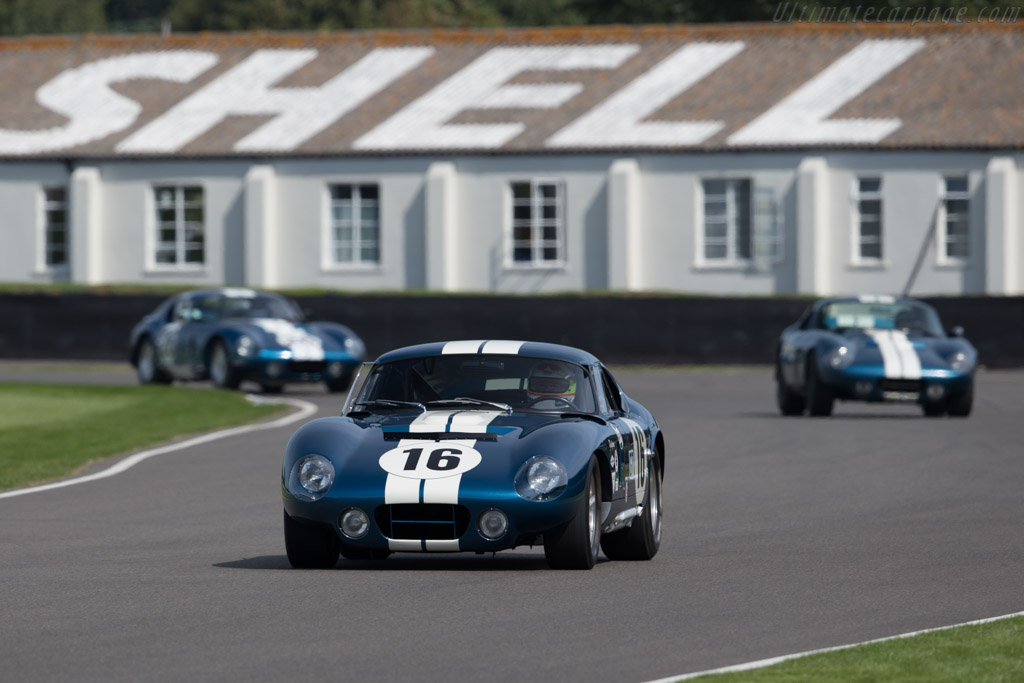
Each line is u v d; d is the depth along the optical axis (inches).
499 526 1315.2
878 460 2386.8
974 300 4852.4
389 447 1366.9
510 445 1357.0
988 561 1440.7
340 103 6619.1
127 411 3287.4
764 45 6555.1
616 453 1398.9
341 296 5241.1
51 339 5388.8
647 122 6259.8
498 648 1029.8
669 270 6176.2
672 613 1166.3
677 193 6156.5
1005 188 5915.4
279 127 6540.4
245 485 2089.1
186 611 1171.3
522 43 6771.7
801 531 1657.2
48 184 6663.4
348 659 992.2
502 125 6368.1
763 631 1095.0
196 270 6520.7
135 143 6579.7
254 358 3794.3
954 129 6003.9
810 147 6033.5
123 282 6589.6
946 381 3080.7
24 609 1181.1
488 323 5147.6
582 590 1273.4
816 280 6028.5
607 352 5073.8
